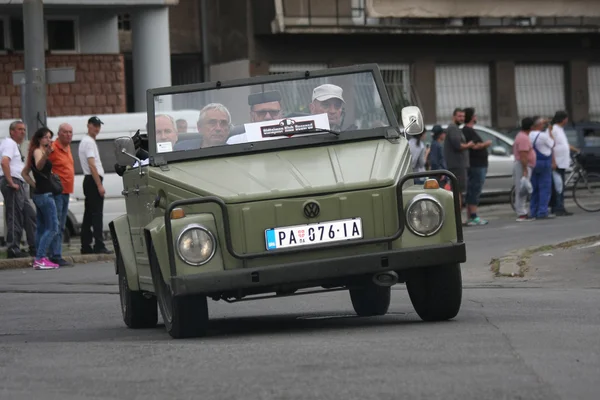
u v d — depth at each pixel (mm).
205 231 18625
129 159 20984
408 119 21234
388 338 17578
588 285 27219
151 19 66250
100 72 68125
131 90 79938
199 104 21125
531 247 35844
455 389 13242
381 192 18938
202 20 78562
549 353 15617
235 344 17859
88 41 68500
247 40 75938
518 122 84438
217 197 18719
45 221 40906
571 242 36250
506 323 19219
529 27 82188
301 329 20312
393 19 79188
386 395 13039
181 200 18672
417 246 18844
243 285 18453
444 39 81750
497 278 29766
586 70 86250
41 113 47312
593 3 83438
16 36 67688
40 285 34781
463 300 24562
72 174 41969
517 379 13750
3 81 67375
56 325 24359
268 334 19562
